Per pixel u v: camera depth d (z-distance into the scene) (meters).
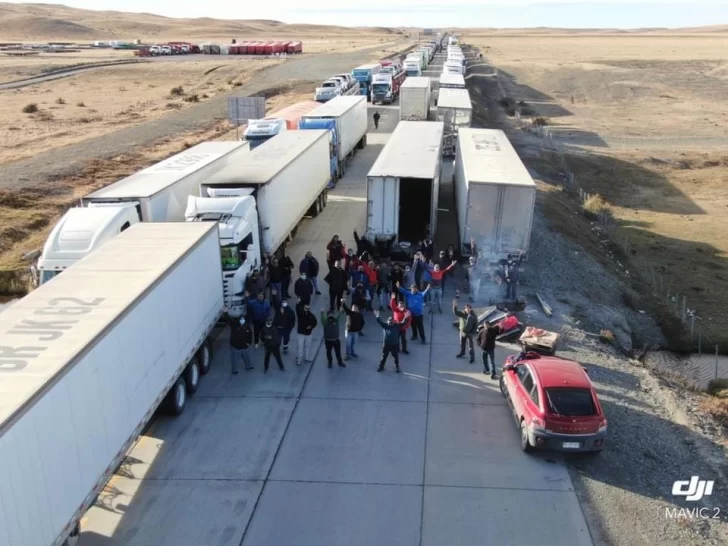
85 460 8.88
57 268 14.66
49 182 33.41
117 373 9.87
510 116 64.69
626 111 68.62
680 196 38.56
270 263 17.77
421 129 28.98
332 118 31.75
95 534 9.95
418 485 11.09
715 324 21.50
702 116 64.88
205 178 21.72
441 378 14.67
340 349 15.96
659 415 13.63
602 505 10.67
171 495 10.84
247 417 13.15
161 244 13.50
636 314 21.67
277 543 9.80
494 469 11.52
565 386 11.63
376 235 20.67
